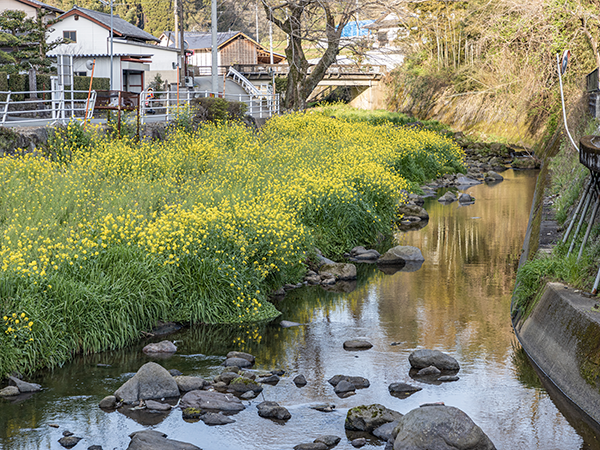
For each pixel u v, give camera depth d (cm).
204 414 600
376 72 5481
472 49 4428
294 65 3722
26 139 1491
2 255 764
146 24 9231
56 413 607
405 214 1734
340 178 1438
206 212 995
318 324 884
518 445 539
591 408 586
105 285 805
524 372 702
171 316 880
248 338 830
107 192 1179
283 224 1047
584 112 2173
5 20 3133
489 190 2302
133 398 634
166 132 2091
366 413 581
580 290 755
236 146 1936
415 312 935
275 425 582
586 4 2773
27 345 706
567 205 1196
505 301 987
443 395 645
